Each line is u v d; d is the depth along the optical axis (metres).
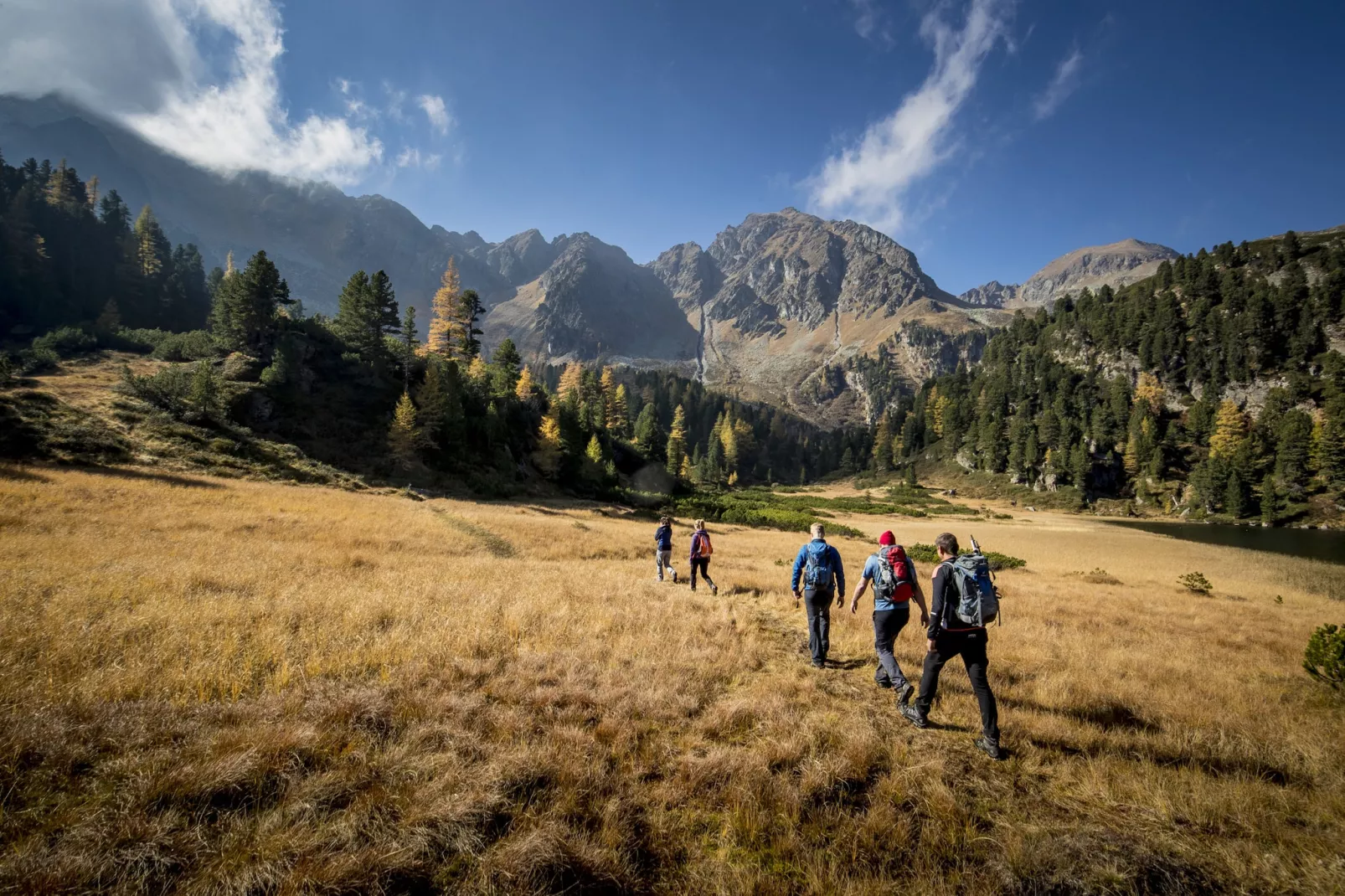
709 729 4.79
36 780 3.09
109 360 65.25
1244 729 5.73
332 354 66.75
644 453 104.19
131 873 2.61
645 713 4.93
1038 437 126.38
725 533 39.22
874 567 6.27
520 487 61.22
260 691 4.74
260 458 39.72
